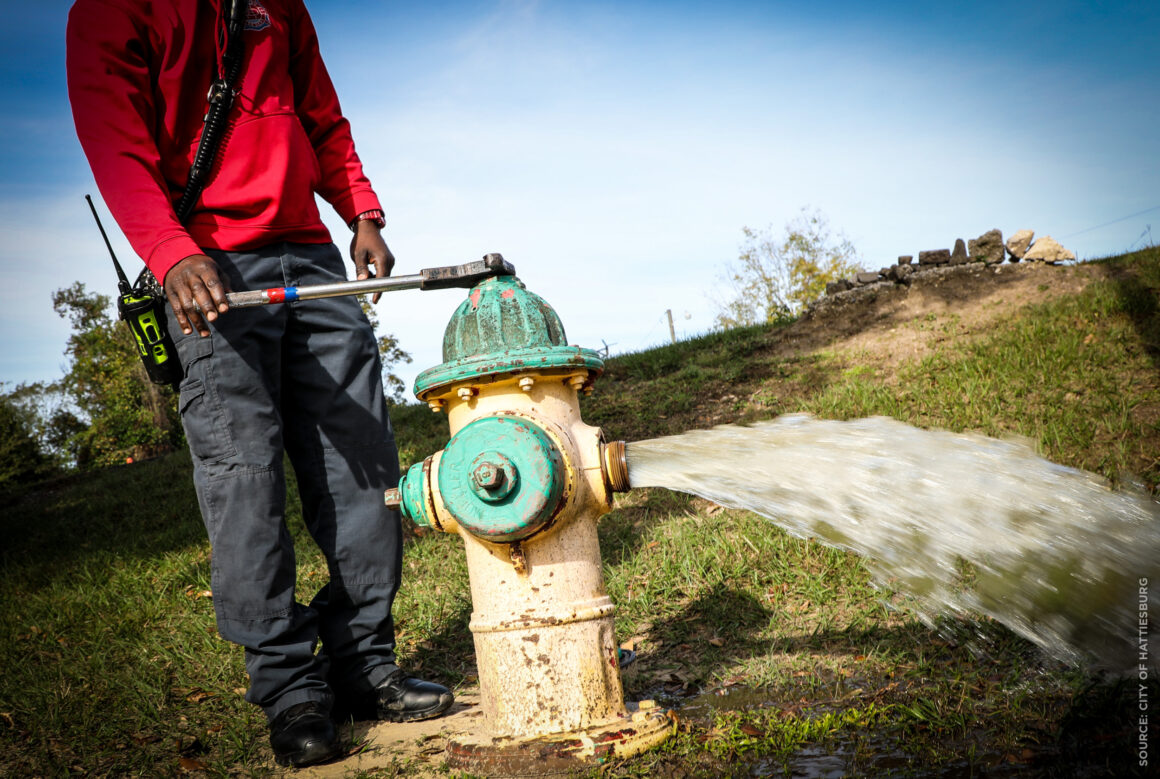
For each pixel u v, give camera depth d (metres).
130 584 4.98
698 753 1.86
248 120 2.37
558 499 1.88
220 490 2.28
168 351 2.30
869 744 1.81
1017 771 1.58
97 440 27.52
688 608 3.32
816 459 2.25
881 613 2.94
